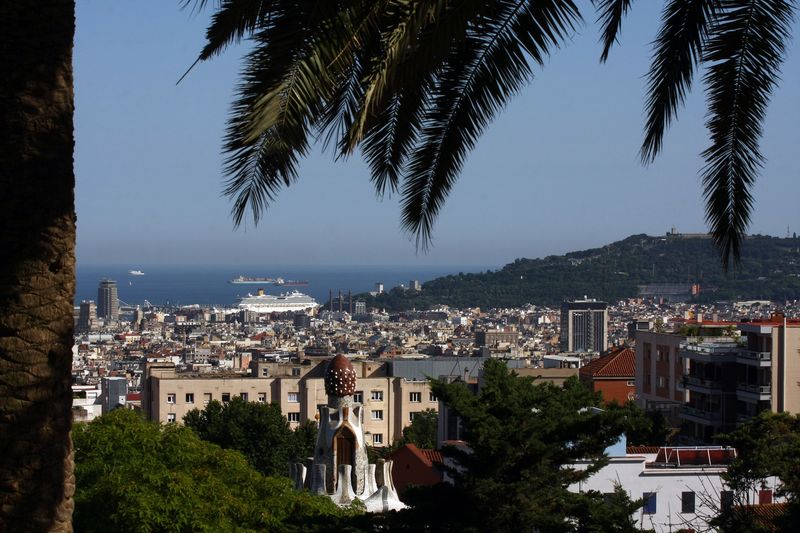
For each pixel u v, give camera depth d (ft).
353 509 174.40
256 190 56.44
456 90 68.03
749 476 146.20
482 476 128.98
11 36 51.70
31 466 52.49
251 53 54.95
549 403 139.13
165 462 156.97
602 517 127.75
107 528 140.77
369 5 54.19
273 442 438.81
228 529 145.18
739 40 67.67
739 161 69.51
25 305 52.29
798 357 325.42
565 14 63.52
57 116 52.54
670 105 68.59
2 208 52.06
